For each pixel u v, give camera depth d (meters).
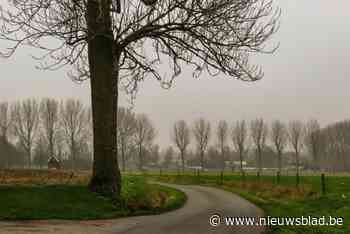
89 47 17.83
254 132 94.38
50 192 16.25
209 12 17.02
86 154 86.81
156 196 21.69
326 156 102.25
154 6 17.72
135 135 95.19
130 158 105.44
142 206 17.53
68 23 17.39
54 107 82.81
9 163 76.88
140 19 17.97
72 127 84.44
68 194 16.33
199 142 94.56
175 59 18.88
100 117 17.47
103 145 17.38
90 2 17.23
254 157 113.38
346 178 43.38
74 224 13.37
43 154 84.06
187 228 13.26
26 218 13.98
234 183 41.72
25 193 15.88
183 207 20.12
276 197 29.34
